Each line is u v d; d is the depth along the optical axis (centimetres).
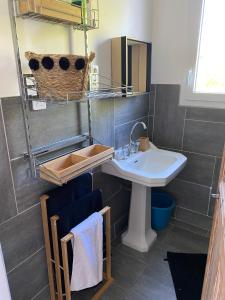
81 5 114
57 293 146
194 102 197
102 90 154
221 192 99
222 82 184
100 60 152
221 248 76
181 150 214
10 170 110
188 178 217
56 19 107
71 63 99
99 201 150
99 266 142
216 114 189
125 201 213
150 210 199
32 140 118
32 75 102
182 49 191
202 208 216
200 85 194
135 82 191
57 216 125
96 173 170
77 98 109
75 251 126
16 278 125
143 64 191
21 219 120
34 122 117
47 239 132
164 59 202
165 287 162
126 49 153
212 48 181
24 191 118
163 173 157
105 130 169
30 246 129
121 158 179
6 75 101
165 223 217
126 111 188
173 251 194
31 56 95
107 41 154
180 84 199
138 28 183
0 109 101
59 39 121
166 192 233
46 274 143
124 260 184
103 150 142
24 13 95
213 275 92
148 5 189
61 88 100
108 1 149
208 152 201
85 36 131
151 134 228
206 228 218
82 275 133
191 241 205
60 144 132
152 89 214
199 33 180
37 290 140
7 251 117
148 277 170
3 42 98
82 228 127
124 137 193
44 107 119
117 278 168
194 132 203
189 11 180
